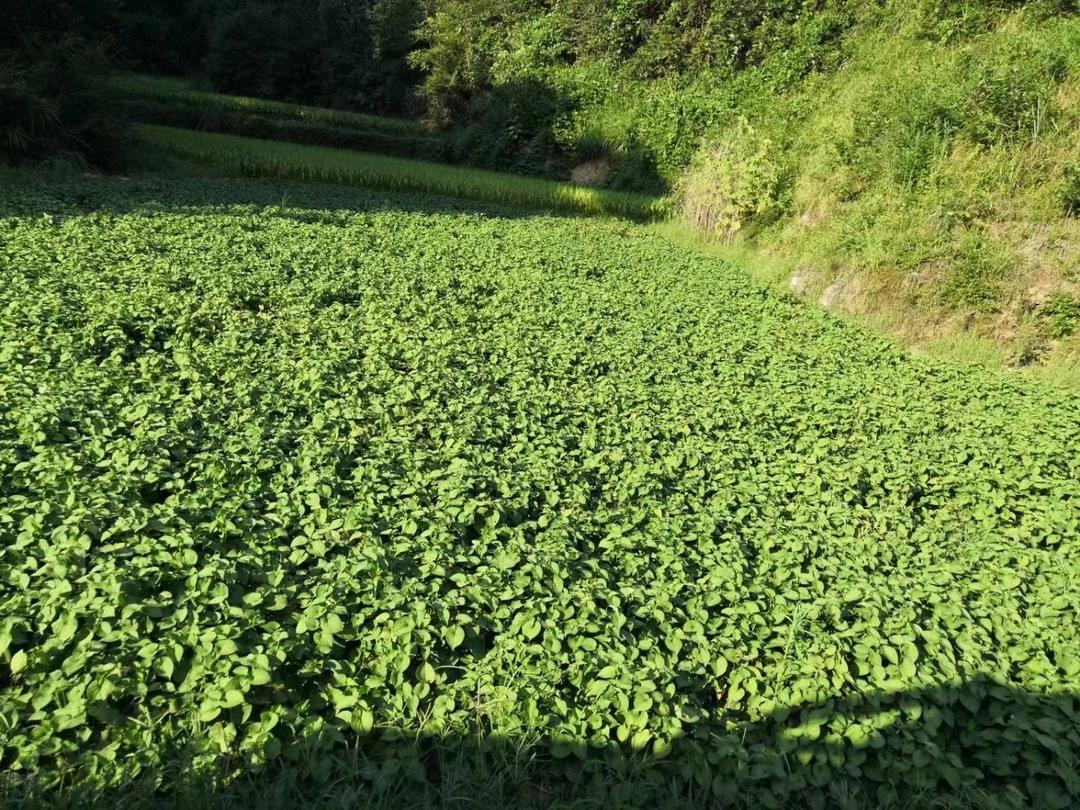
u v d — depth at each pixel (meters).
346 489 5.90
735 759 4.01
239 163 22.41
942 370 11.34
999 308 12.98
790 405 8.86
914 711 4.30
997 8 19.06
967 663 4.69
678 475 7.09
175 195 17.05
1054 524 6.81
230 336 8.47
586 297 12.53
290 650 4.14
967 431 8.82
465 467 6.37
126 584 4.19
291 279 11.21
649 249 17.89
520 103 30.36
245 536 5.02
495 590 4.85
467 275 12.88
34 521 4.65
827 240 15.78
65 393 6.36
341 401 7.33
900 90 16.62
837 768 4.05
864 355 11.61
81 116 19.20
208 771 3.50
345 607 4.48
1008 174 13.95
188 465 5.76
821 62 25.11
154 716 3.74
